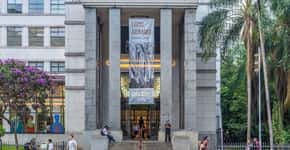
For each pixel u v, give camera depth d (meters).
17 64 51.62
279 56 53.44
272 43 52.31
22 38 73.38
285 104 53.91
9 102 51.59
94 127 54.00
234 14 51.03
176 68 62.19
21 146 56.19
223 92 78.25
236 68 78.06
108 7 54.47
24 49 73.25
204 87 59.22
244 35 50.00
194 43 54.50
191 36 54.59
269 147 50.06
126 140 55.78
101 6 54.41
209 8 55.22
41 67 73.25
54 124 65.94
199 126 58.88
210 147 58.12
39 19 73.44
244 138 76.06
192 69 54.38
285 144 51.28
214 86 59.22
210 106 59.12
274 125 58.12
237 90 75.81
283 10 49.97
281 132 53.81
